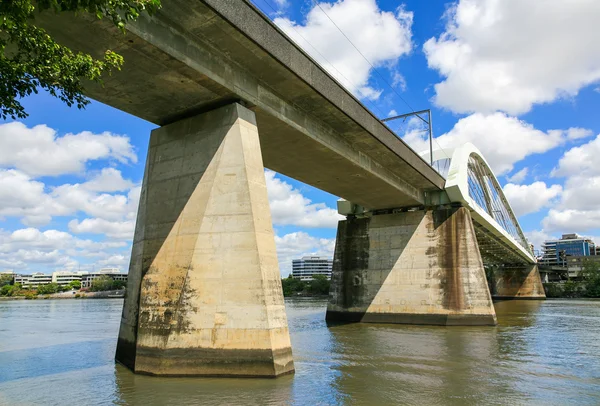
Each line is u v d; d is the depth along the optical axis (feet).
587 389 46.60
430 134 125.90
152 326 49.93
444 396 43.32
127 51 44.37
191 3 42.93
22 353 68.33
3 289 526.16
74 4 22.56
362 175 91.40
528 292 289.53
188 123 56.54
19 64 25.29
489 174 174.19
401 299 111.34
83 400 39.34
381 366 57.88
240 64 54.03
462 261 106.83
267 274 48.44
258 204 50.72
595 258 495.00
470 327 102.22
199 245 49.80
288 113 63.93
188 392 41.01
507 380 50.42
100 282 551.18
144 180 58.59
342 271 122.21
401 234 115.65
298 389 43.06
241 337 46.52
